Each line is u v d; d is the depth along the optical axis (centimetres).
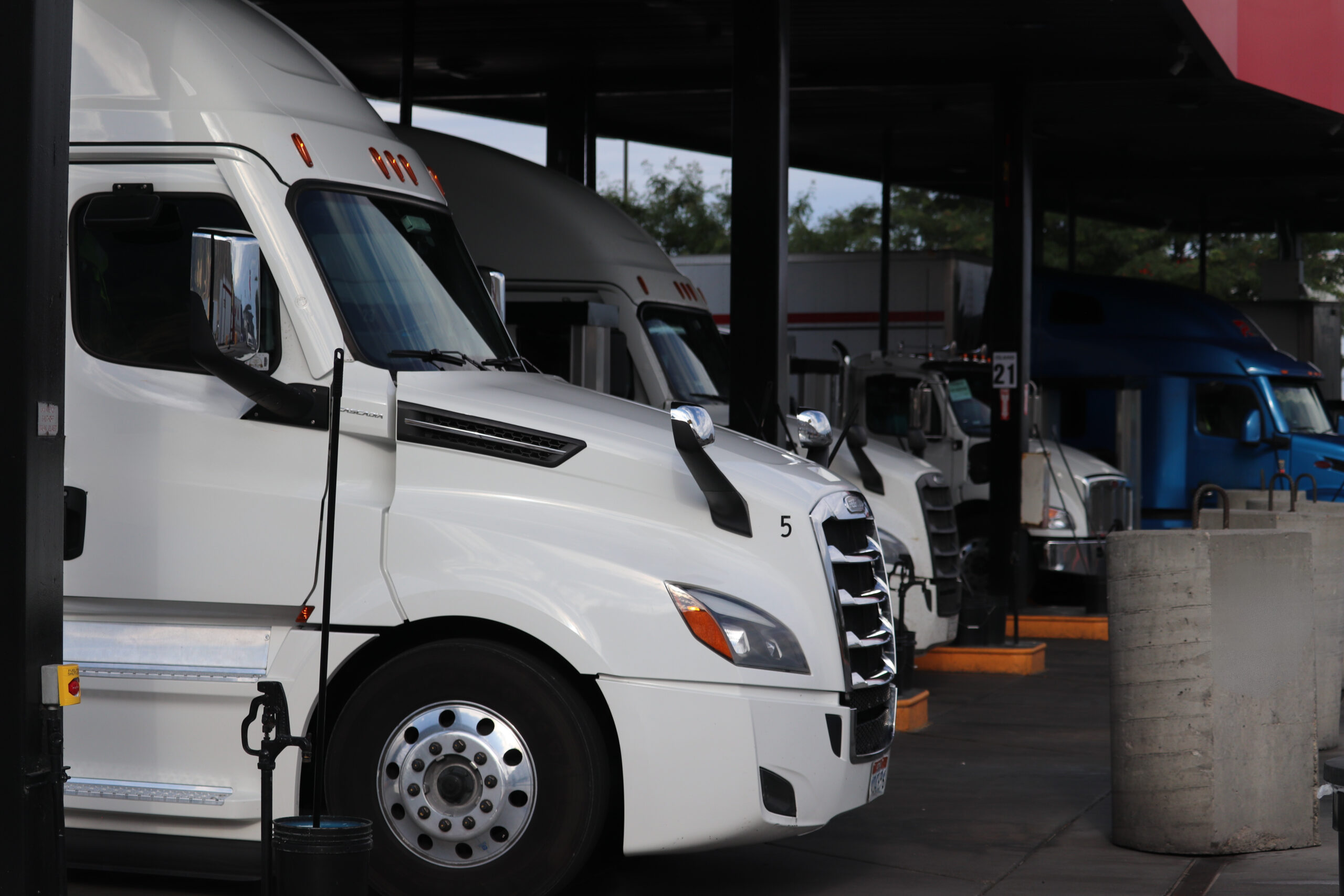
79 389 634
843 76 1705
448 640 607
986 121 2261
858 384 1858
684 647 593
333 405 552
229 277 568
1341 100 1897
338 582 607
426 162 1288
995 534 1576
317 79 692
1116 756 766
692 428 596
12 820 482
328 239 639
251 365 618
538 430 617
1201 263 3009
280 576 612
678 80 1823
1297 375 2206
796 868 718
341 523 608
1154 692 746
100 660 623
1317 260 6341
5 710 483
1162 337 2208
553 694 595
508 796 596
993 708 1212
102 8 651
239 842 612
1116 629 761
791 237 6988
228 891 655
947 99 2067
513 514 607
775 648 604
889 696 674
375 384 616
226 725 612
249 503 616
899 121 2264
